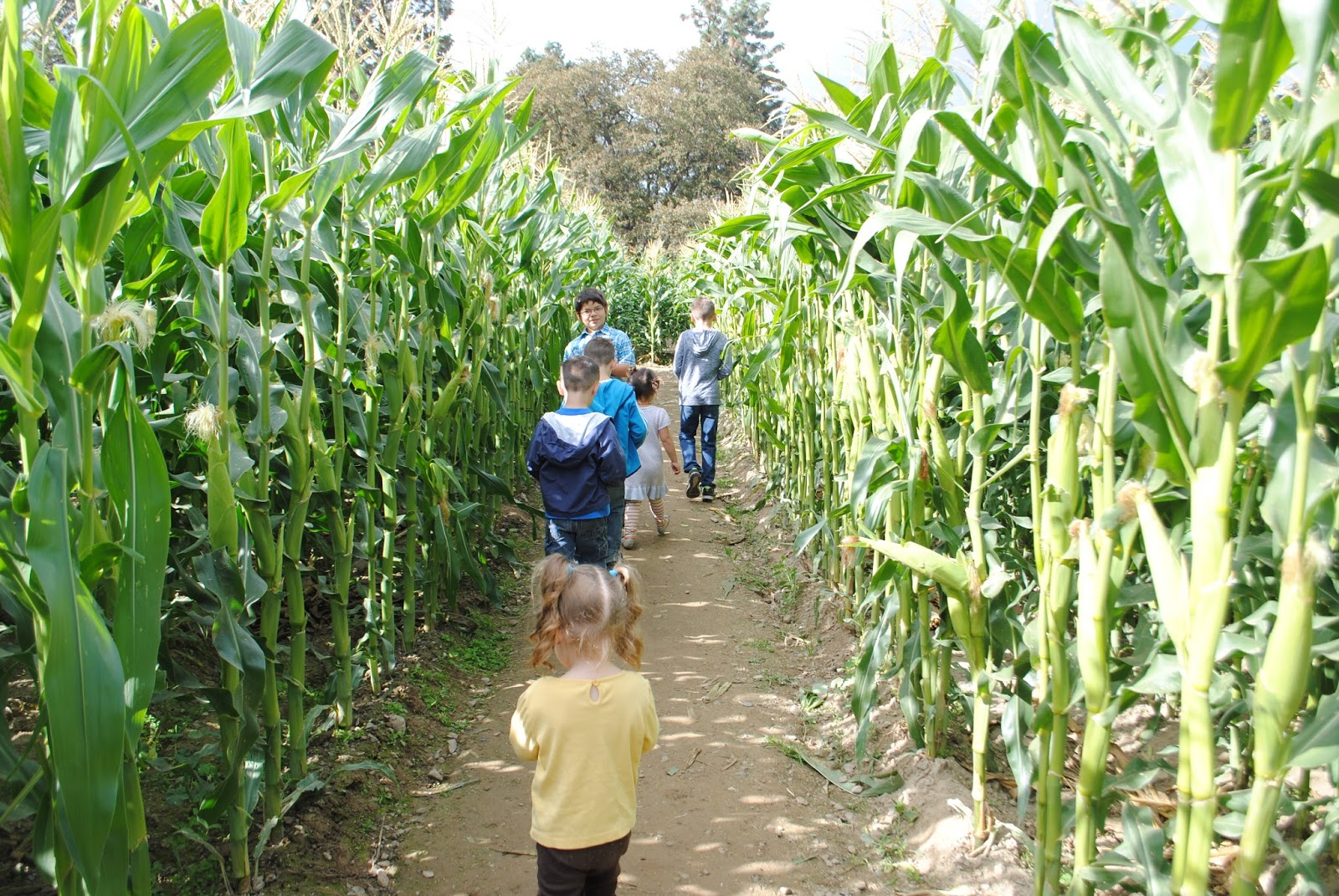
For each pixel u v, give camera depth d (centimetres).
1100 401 215
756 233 558
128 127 182
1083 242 235
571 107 4362
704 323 827
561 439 450
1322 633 218
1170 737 360
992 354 327
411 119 445
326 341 351
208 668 398
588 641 240
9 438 286
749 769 368
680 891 295
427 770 371
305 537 445
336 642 363
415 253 412
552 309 804
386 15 461
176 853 278
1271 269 144
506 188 664
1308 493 175
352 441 415
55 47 262
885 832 326
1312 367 159
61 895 198
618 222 4134
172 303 290
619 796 240
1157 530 185
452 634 499
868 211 330
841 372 448
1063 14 190
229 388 283
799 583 571
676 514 783
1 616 289
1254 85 147
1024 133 235
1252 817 175
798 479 641
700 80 4312
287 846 303
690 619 538
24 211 163
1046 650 238
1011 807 324
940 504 321
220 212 241
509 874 303
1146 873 210
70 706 162
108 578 212
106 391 216
